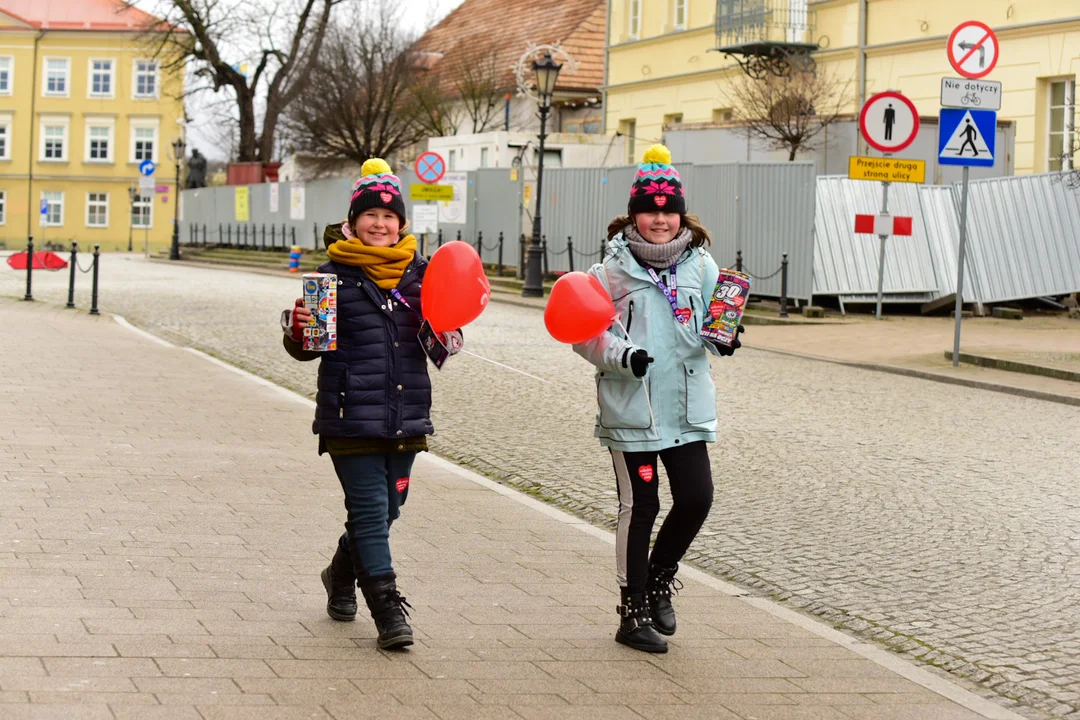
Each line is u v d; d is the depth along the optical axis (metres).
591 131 46.12
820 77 30.70
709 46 36.06
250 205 53.66
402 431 5.41
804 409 13.33
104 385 13.09
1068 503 8.97
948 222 24.17
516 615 5.98
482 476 9.63
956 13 28.59
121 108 79.62
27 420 10.67
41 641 5.14
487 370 15.95
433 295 5.38
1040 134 27.03
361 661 5.18
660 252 5.59
